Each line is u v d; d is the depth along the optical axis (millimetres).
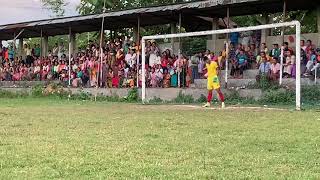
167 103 22094
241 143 9688
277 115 15109
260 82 20938
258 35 24750
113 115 15617
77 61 30016
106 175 6875
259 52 23641
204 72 23922
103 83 27141
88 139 10188
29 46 38000
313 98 19344
